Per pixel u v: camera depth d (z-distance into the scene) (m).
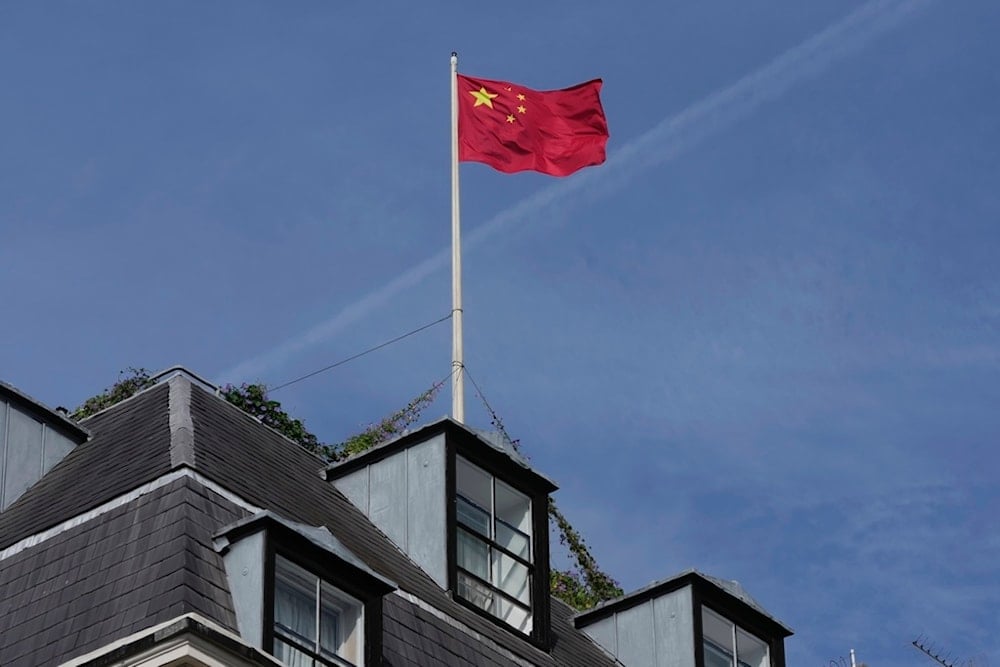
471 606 39.69
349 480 41.94
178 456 36.78
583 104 58.03
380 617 34.62
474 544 40.62
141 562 33.91
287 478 40.12
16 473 40.31
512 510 41.66
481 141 57.31
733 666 43.88
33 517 37.97
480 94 57.59
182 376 42.94
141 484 36.31
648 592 44.25
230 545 33.66
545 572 41.44
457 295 50.47
